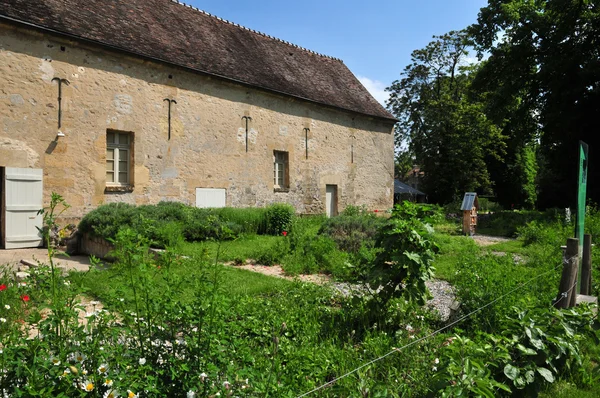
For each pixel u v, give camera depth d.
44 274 2.79
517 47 19.56
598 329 3.89
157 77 12.38
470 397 2.53
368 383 2.69
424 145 32.56
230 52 15.32
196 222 9.90
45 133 10.23
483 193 39.72
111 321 2.62
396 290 4.07
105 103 11.26
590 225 10.88
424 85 32.03
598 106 18.69
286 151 16.11
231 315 3.18
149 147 12.19
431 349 3.33
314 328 3.93
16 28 9.72
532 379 2.93
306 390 2.63
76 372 1.99
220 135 13.93
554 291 4.95
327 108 17.59
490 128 30.06
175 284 2.83
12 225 9.76
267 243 9.80
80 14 11.34
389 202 20.84
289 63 17.94
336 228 9.91
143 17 13.32
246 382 2.37
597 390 3.25
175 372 2.24
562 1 17.91
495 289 4.39
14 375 1.99
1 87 9.58
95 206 11.04
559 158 21.19
